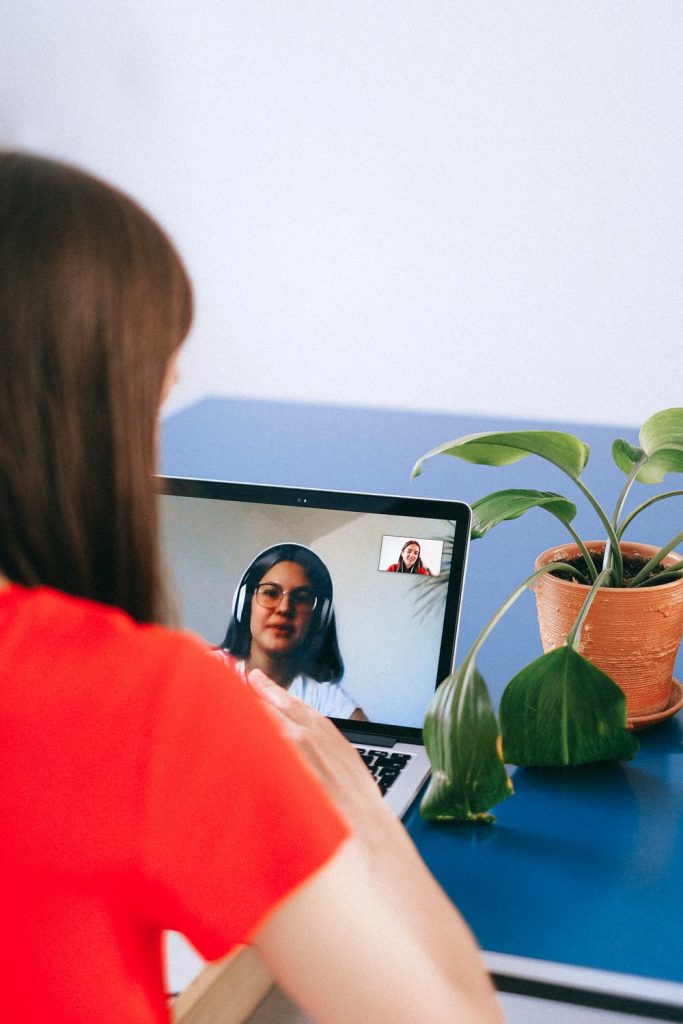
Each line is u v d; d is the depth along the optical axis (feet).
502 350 14.29
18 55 15.24
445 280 14.24
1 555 1.60
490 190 13.88
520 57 13.33
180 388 14.73
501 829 3.01
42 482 1.56
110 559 1.67
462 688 2.91
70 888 1.40
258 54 14.32
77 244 1.50
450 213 14.03
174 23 14.55
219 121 14.74
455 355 14.47
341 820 1.48
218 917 1.41
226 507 3.72
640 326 13.74
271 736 1.49
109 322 1.54
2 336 1.49
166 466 5.85
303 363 15.11
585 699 3.17
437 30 13.55
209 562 3.70
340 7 13.82
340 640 3.59
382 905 1.48
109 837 1.41
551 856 2.89
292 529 3.67
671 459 3.41
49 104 15.37
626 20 12.85
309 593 3.63
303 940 1.42
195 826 1.41
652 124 13.10
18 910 1.40
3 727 1.43
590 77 13.17
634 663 3.39
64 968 1.40
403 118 13.96
